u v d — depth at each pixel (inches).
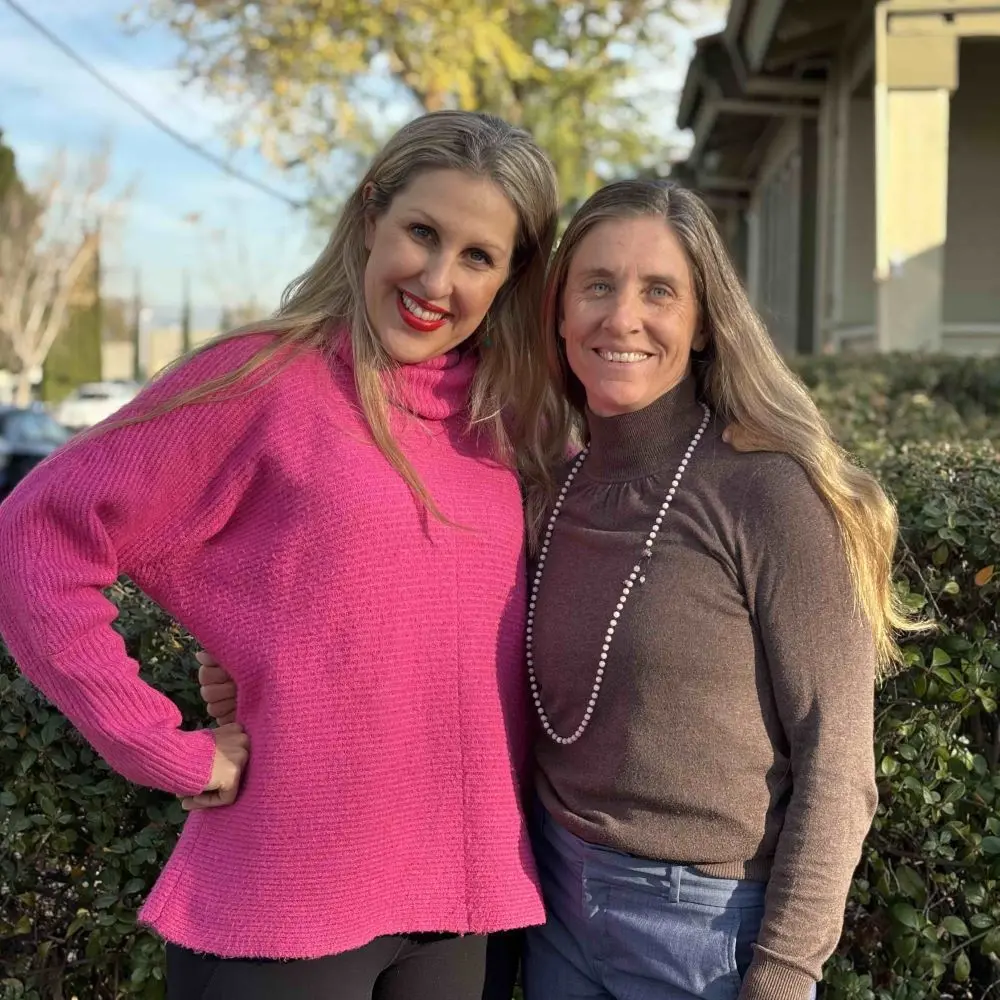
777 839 67.8
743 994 65.3
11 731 88.4
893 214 314.2
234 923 65.6
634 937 69.3
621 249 72.0
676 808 67.7
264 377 70.0
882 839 89.4
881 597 69.5
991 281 403.9
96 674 65.1
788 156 511.2
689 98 517.7
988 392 217.3
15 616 65.1
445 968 72.2
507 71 591.8
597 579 71.7
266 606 67.7
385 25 514.0
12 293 1382.9
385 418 71.6
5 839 90.5
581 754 71.6
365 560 67.3
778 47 368.2
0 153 1366.9
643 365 72.3
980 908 87.2
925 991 86.4
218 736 68.2
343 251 76.6
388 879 68.5
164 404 67.9
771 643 65.7
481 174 72.4
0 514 67.2
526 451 81.3
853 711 64.9
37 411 525.0
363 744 67.1
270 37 519.5
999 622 88.4
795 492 66.7
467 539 72.8
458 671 70.9
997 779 86.2
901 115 311.6
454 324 75.0
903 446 126.1
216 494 68.9
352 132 598.5
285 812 66.1
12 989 92.5
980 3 303.7
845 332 376.8
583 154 698.2
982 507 89.2
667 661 67.1
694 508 69.1
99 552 66.6
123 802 91.1
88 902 93.4
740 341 72.4
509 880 71.8
